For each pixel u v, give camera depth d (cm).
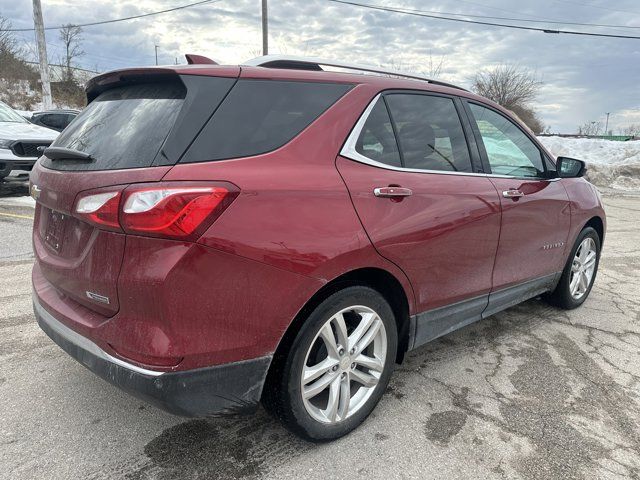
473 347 371
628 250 711
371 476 229
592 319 432
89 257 208
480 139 329
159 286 187
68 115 1474
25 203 895
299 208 216
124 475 224
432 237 273
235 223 198
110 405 278
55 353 338
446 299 297
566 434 265
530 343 379
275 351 217
